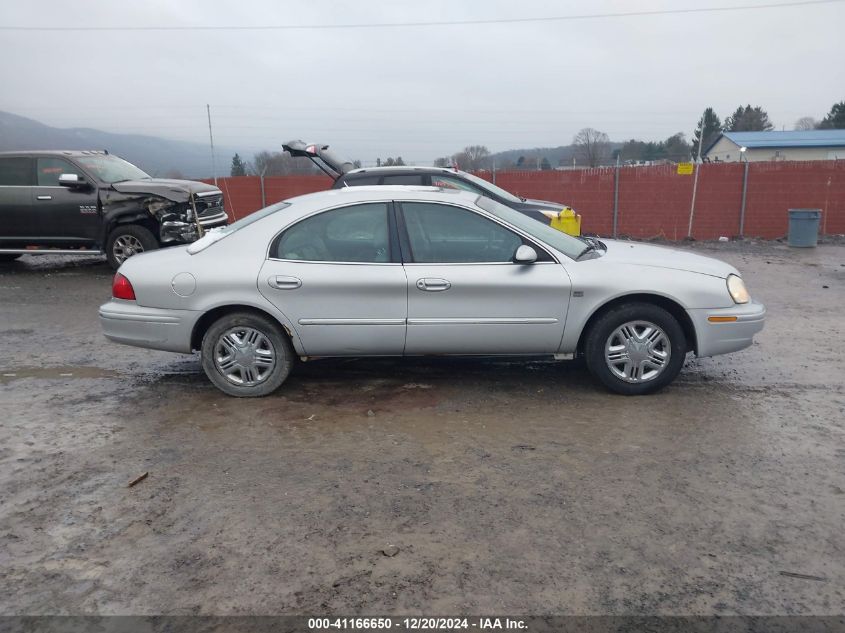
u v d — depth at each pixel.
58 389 5.68
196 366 6.32
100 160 11.48
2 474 4.09
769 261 13.23
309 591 2.97
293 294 5.09
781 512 3.58
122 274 5.38
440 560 3.18
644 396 5.32
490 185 10.48
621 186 18.19
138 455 4.35
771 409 5.05
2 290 10.13
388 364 6.18
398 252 5.12
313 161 13.38
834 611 2.82
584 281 5.07
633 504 3.67
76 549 3.31
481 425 4.78
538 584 3.00
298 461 4.23
